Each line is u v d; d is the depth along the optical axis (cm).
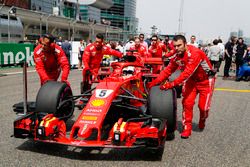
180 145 437
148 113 435
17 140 437
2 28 1672
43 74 501
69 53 1673
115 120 477
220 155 401
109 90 414
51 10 4788
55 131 381
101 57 703
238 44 1296
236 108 705
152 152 371
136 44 891
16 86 947
